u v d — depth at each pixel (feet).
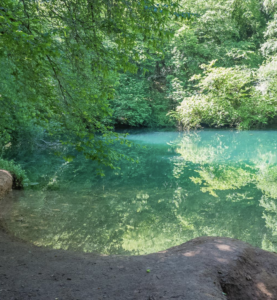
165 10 16.42
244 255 14.05
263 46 87.10
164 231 21.62
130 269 12.77
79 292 10.82
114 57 17.54
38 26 16.11
